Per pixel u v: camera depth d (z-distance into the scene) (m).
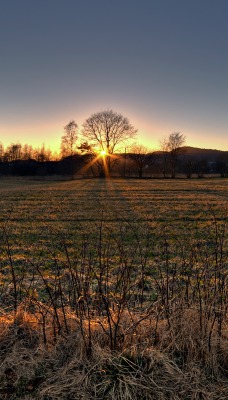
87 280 4.11
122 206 20.67
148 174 87.38
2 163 91.81
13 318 3.74
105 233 11.43
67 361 3.13
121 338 3.33
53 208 19.81
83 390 2.82
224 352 3.22
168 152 82.44
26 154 102.88
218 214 16.55
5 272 6.78
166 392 2.82
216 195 28.33
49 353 3.25
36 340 3.46
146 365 3.03
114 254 7.87
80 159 87.00
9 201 24.20
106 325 3.55
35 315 3.68
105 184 48.97
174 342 3.28
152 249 8.65
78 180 66.69
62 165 89.44
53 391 2.80
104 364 3.06
